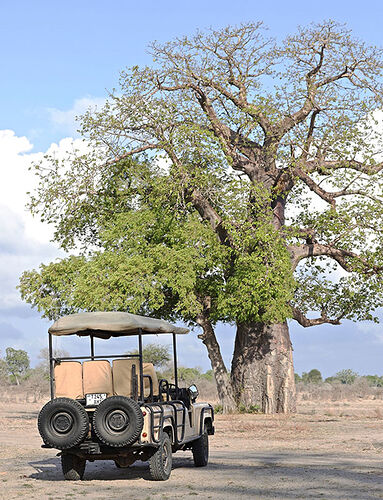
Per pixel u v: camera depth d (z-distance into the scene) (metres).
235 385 32.91
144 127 30.95
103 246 31.42
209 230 30.66
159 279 29.62
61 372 11.49
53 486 11.02
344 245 33.09
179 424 12.24
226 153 31.62
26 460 15.12
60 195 31.27
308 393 57.53
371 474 11.78
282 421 26.23
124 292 29.80
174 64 30.88
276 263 29.08
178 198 30.20
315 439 19.50
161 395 12.16
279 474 11.94
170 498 9.57
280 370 32.25
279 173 32.50
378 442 18.22
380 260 31.70
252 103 31.42
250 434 21.23
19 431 24.27
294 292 34.22
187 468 13.05
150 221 31.06
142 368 11.27
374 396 52.66
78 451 10.98
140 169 31.88
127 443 10.56
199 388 55.78
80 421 10.78
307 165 31.75
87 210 32.59
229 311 30.28
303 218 34.47
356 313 33.91
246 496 9.63
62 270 31.50
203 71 31.08
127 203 32.97
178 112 30.64
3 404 48.84
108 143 31.08
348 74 30.78
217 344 33.16
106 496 9.86
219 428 23.48
